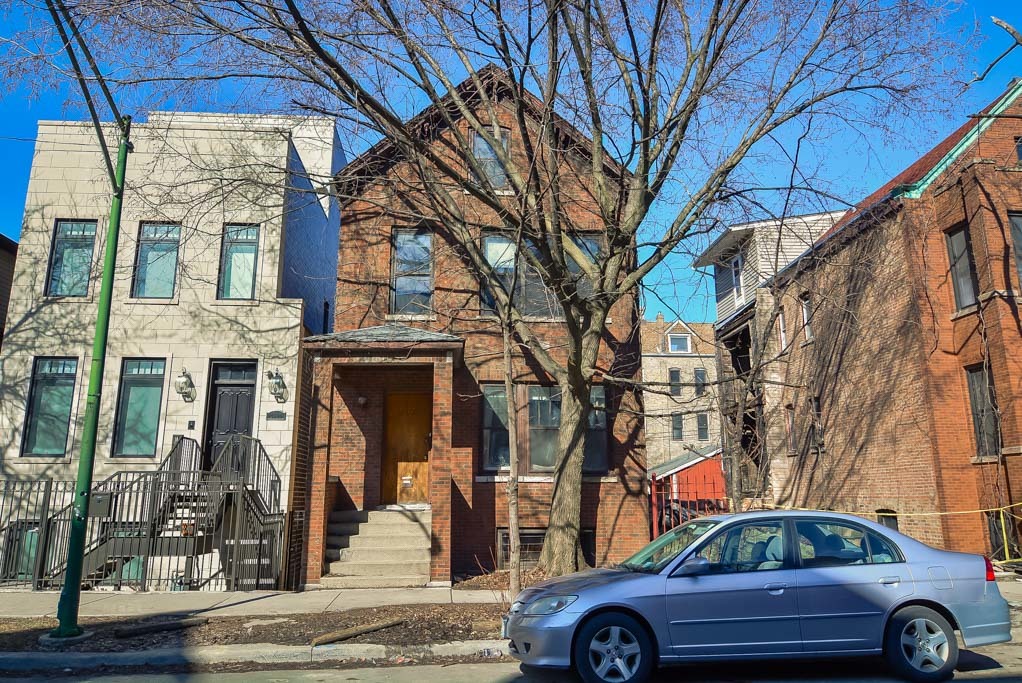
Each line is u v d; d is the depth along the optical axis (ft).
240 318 49.08
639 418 47.44
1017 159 48.39
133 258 49.80
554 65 33.83
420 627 28.04
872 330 53.42
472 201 49.11
